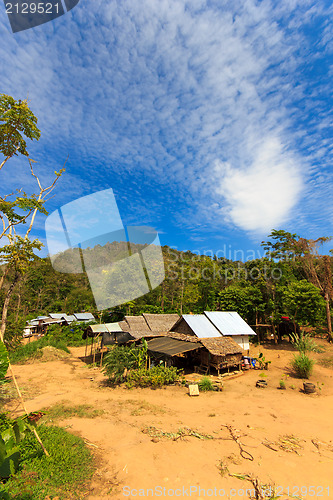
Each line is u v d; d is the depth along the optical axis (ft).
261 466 19.51
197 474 18.48
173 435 24.39
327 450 22.03
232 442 23.27
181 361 59.62
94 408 32.65
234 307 88.28
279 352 68.95
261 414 31.04
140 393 40.37
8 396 37.73
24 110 20.67
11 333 37.76
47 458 18.90
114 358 47.85
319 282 89.56
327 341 76.69
